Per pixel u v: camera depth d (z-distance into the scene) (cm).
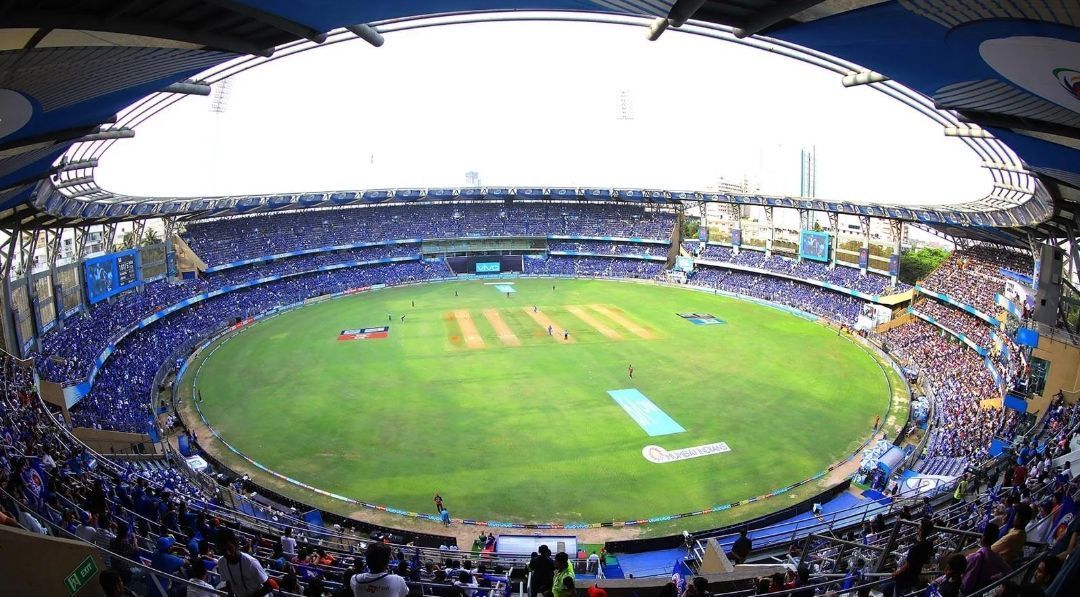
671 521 2803
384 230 9288
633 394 4341
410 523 2780
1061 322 3512
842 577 1377
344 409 4088
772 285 7762
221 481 3141
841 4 1244
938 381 4531
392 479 3169
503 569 2028
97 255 5488
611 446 3531
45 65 1348
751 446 3550
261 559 1480
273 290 7544
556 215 9919
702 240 9044
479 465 3309
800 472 3256
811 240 7725
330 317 6750
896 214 6138
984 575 764
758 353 5356
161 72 1803
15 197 3130
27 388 2952
